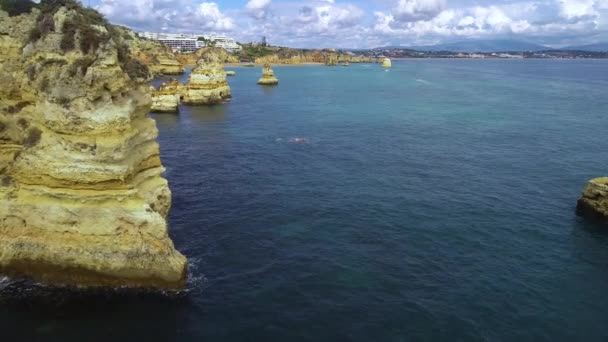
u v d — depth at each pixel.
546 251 31.97
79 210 24.64
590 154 59.97
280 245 31.67
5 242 25.27
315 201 40.56
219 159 54.94
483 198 42.44
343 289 26.19
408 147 63.31
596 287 27.47
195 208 38.09
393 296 25.61
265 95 131.00
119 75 24.84
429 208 39.44
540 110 101.75
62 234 25.00
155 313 23.31
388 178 48.16
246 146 62.34
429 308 24.53
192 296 24.97
